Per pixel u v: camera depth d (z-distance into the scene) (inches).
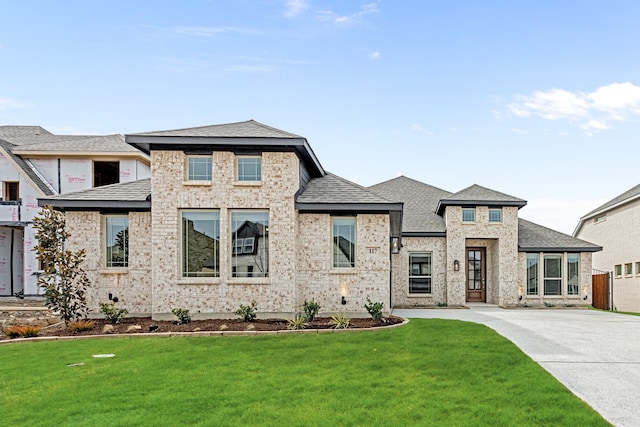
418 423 239.0
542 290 900.6
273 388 297.4
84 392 293.9
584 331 510.0
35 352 423.5
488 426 235.0
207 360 374.6
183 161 596.4
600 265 1249.4
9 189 834.8
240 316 574.2
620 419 246.4
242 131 617.9
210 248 595.2
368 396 281.3
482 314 714.2
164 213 591.2
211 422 240.7
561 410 255.0
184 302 586.6
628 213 1081.4
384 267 620.4
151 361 373.4
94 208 621.3
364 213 624.1
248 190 594.2
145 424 239.1
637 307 1031.6
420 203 1027.9
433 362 358.3
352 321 581.0
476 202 886.4
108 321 585.3
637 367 349.4
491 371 332.5
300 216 620.4
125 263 626.8
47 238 568.1
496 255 904.3
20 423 245.0
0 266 885.2
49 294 562.3
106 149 879.1
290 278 589.9
